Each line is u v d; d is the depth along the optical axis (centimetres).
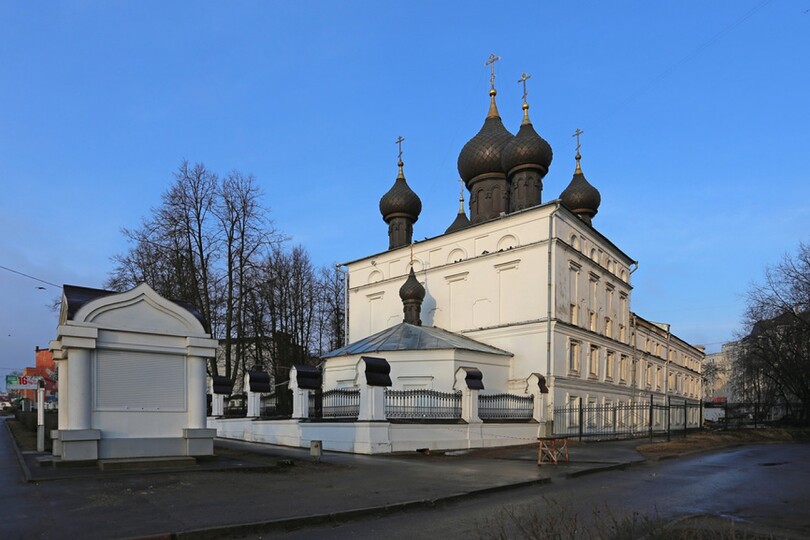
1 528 759
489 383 2773
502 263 3077
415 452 1966
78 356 1289
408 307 3203
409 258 3628
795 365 4056
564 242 2973
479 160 3719
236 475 1263
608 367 3494
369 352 2720
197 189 3600
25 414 3092
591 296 3353
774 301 4019
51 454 1600
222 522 807
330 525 862
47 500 937
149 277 3575
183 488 1073
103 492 1009
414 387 2606
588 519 897
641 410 3888
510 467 1567
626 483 1341
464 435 2150
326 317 5056
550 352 2802
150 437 1374
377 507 945
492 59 3878
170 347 1425
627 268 3978
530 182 3403
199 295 3550
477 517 926
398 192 4147
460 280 3294
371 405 1909
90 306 1307
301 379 2305
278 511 891
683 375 5541
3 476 1179
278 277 4397
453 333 3170
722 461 1898
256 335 4034
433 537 785
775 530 816
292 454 1817
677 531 739
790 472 1580
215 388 2880
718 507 1026
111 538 714
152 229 3497
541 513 954
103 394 1321
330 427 2027
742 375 5384
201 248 3591
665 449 2217
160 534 736
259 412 2586
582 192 3969
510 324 2973
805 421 4244
